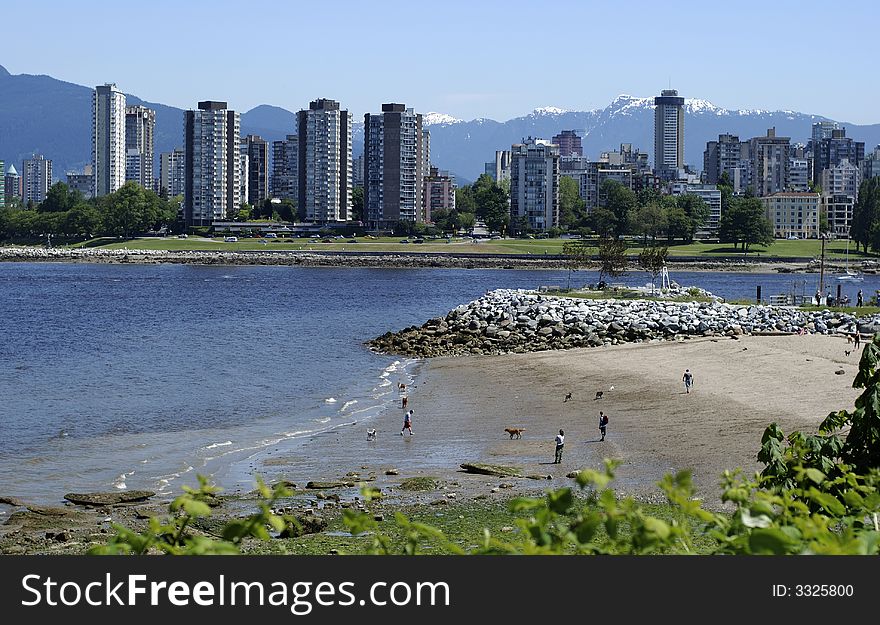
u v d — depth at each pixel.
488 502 43.78
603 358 93.00
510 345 108.75
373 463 53.81
